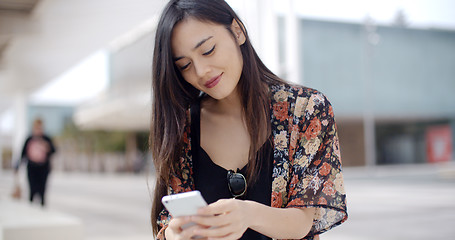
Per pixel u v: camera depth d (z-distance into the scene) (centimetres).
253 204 124
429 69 3312
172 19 140
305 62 2944
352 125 3756
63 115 5444
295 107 149
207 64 140
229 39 143
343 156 3753
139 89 2308
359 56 3066
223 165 152
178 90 150
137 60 2192
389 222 795
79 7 964
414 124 3947
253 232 146
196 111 160
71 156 4684
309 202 139
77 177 3772
